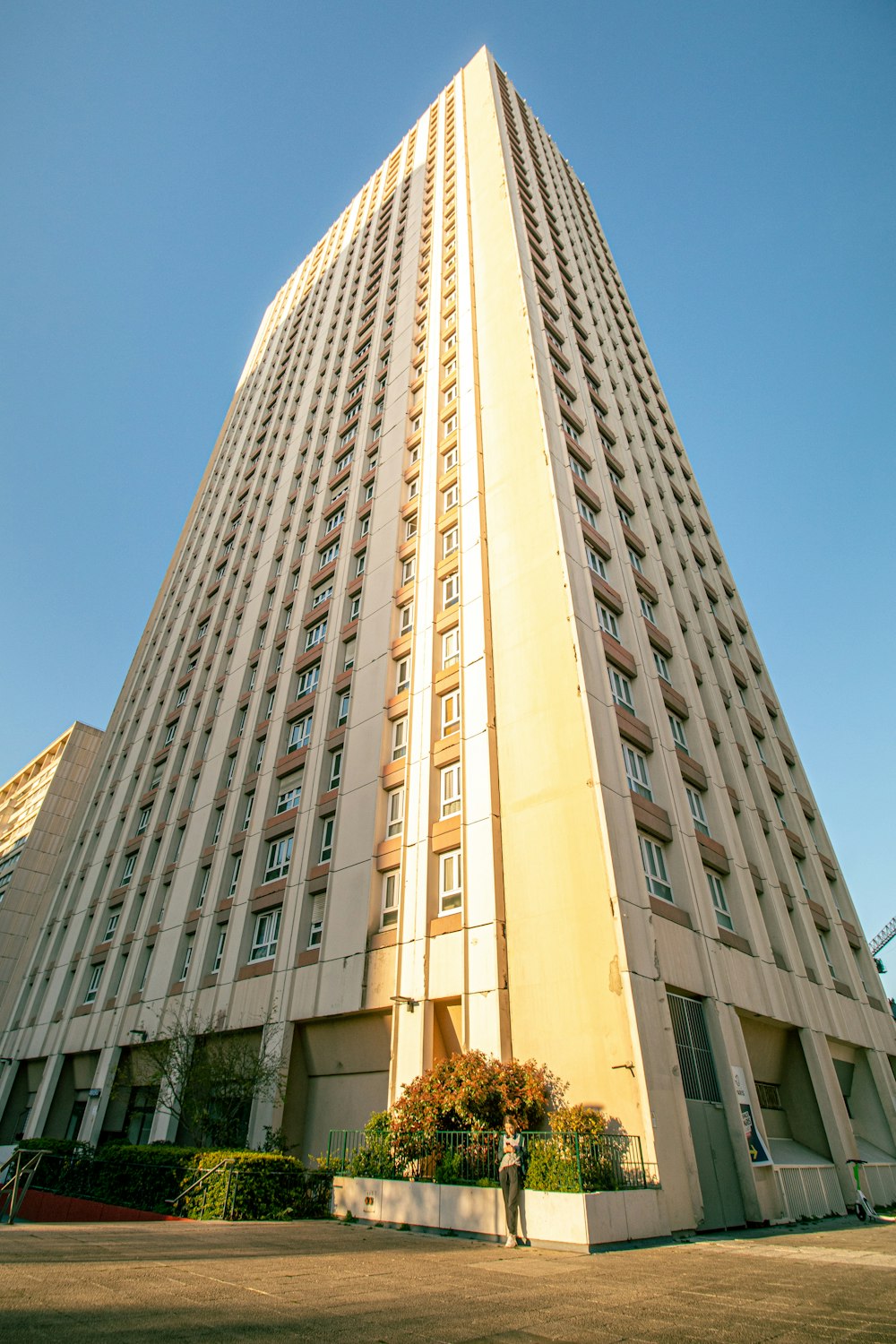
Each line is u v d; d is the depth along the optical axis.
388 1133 14.38
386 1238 11.41
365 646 27.31
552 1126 13.43
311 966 21.34
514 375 27.78
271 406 51.69
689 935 17.41
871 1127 23.22
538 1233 10.75
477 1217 11.65
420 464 30.41
